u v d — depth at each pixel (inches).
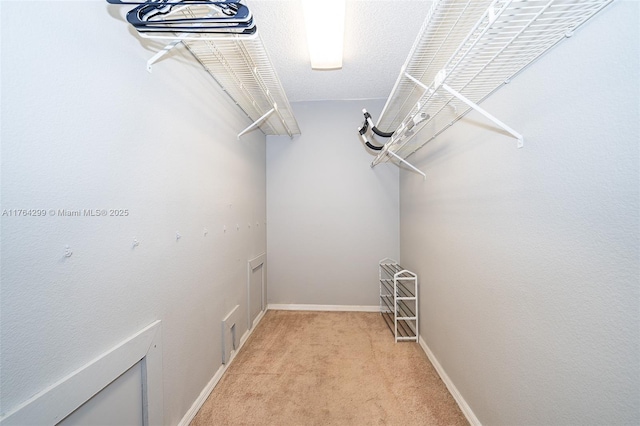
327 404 64.9
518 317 44.1
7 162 26.6
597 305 30.4
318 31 69.7
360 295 128.1
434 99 54.5
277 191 130.0
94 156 36.0
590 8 29.5
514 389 45.1
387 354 87.9
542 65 38.4
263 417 60.7
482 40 36.6
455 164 67.4
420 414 61.9
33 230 28.8
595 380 30.8
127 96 42.0
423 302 92.6
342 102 127.9
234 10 36.7
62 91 31.8
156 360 47.5
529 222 41.3
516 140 44.2
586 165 31.5
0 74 26.0
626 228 27.1
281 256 130.1
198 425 58.4
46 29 30.1
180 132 56.2
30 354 28.4
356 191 128.1
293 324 111.9
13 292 27.1
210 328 69.3
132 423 43.0
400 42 80.2
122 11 41.3
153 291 47.6
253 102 82.4
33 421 28.2
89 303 35.2
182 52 57.2
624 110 27.2
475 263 57.8
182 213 56.7
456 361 66.9
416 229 100.8
